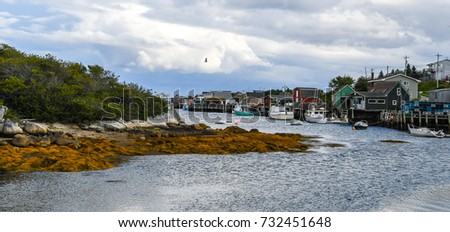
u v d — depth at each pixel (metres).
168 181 23.75
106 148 32.88
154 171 26.48
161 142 37.75
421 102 71.50
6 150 27.80
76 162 25.95
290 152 37.50
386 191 22.27
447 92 74.69
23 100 41.59
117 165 28.08
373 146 43.53
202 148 36.16
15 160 25.81
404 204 19.70
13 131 33.00
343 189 22.53
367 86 108.25
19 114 40.56
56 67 50.38
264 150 37.44
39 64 48.84
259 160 32.38
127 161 29.91
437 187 23.42
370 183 24.25
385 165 31.08
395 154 37.41
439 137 55.28
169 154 34.00
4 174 23.72
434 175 27.20
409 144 46.03
